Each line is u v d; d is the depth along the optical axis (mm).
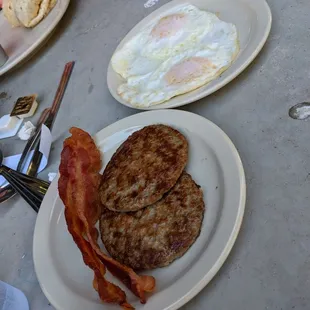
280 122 343
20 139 511
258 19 411
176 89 402
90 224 349
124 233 326
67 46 598
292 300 256
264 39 386
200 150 351
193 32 441
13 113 531
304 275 261
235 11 447
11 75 620
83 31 602
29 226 421
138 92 431
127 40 503
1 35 682
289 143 326
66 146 396
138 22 543
